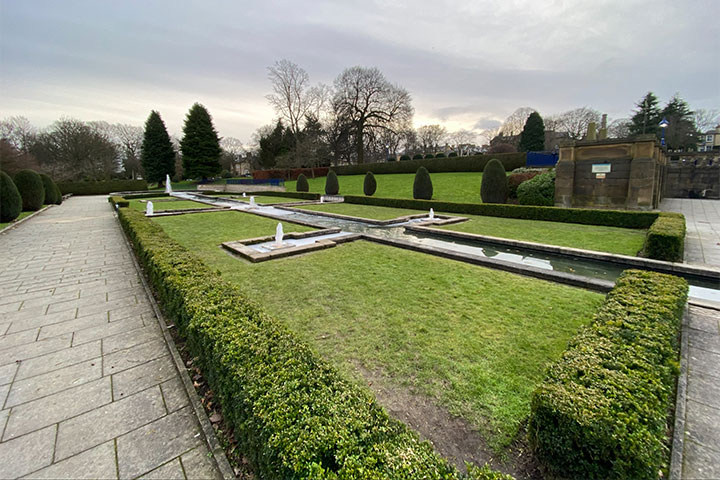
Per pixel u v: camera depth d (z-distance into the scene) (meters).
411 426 1.96
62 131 33.19
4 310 3.84
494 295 4.16
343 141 36.44
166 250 4.70
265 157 39.59
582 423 1.40
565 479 1.49
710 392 2.28
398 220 11.44
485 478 1.20
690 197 17.72
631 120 32.50
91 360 2.81
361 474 1.16
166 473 1.73
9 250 7.02
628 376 1.71
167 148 37.94
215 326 2.36
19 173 14.81
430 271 5.24
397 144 41.59
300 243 7.65
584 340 2.13
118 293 4.42
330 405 1.54
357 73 33.31
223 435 1.95
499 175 13.89
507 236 8.33
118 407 2.23
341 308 3.76
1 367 2.70
